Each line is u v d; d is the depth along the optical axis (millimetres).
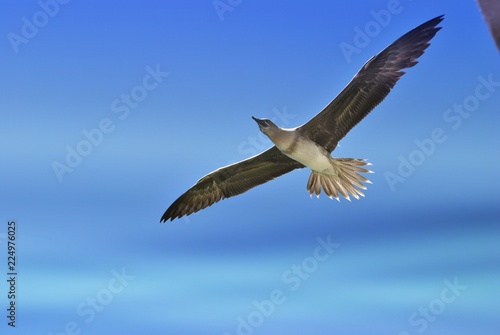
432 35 14148
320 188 15047
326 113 14297
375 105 14234
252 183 16500
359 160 14320
